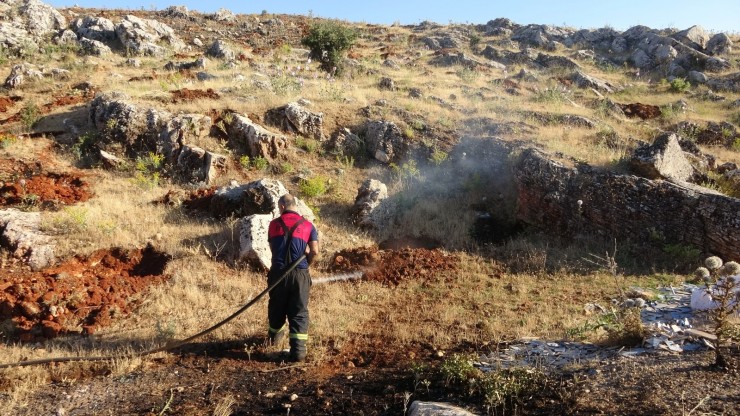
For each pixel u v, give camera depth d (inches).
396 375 180.9
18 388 178.7
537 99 644.1
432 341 220.2
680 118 670.5
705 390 141.0
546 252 336.5
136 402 169.3
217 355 208.7
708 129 629.9
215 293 264.1
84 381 188.2
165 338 219.5
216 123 475.2
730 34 1100.5
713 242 314.2
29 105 520.7
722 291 200.1
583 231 352.2
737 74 850.8
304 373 190.5
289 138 483.5
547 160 381.4
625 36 1106.1
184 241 319.0
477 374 163.3
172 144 442.9
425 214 390.6
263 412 159.0
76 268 283.9
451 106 581.9
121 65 733.9
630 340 190.2
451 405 149.4
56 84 621.0
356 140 490.6
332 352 211.3
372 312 254.5
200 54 861.2
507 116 542.9
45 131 483.2
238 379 186.2
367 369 192.1
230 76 668.1
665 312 229.8
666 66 936.9
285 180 433.4
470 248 347.3
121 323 236.7
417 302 269.4
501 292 281.0
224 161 430.3
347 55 916.6
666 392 142.1
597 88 802.2
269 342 215.3
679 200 332.2
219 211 355.9
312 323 234.2
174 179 424.5
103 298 254.2
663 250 324.8
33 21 815.1
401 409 153.0
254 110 507.8
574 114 568.4
